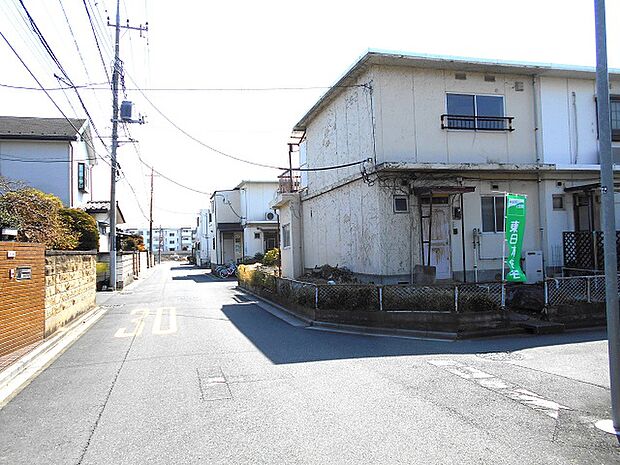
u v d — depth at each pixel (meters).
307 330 9.55
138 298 17.25
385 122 12.03
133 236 39.53
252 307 13.73
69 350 8.03
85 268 12.45
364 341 8.34
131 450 3.78
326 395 5.12
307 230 17.69
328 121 15.44
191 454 3.67
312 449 3.71
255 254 34.09
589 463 3.40
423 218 12.11
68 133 23.03
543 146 13.29
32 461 3.61
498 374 5.94
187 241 126.44
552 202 13.27
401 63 12.06
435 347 7.76
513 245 10.82
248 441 3.90
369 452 3.63
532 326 8.88
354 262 13.30
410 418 4.37
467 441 3.81
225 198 39.59
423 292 9.30
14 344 7.33
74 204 23.48
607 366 6.31
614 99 14.12
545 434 3.95
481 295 9.07
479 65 12.47
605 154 4.37
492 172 12.66
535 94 13.42
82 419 4.54
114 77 18.61
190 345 8.13
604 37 4.41
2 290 7.00
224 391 5.36
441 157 12.43
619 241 11.41
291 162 19.31
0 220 10.11
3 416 4.68
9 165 22.23
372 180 11.99
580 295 9.54
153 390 5.47
